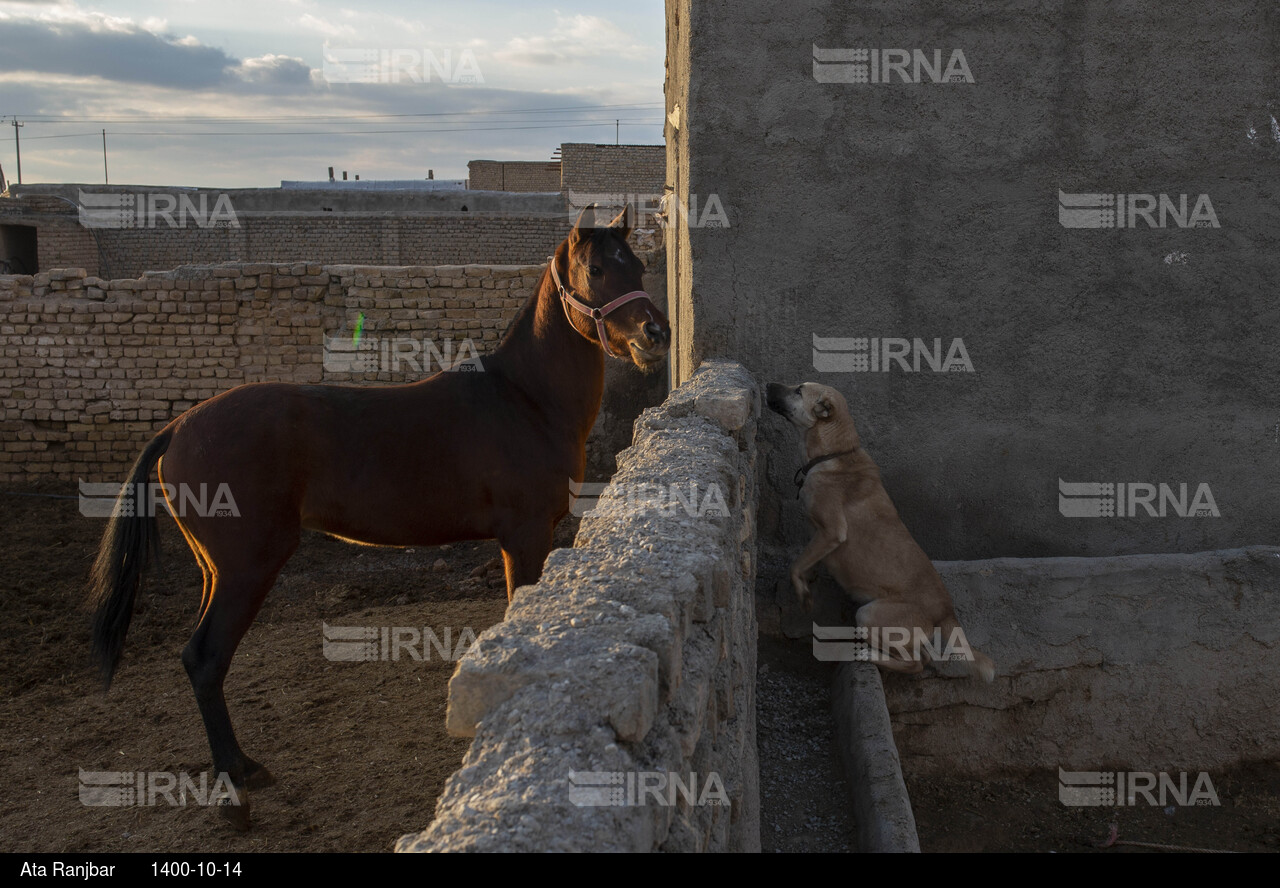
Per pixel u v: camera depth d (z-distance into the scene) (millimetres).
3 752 4672
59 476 10133
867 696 4418
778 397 4879
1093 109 5254
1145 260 5379
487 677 1504
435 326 10227
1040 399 5465
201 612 4430
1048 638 5129
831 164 5238
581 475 4777
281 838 3855
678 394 3914
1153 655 5148
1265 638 5176
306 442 4227
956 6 5156
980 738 5141
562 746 1339
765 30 5145
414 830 3908
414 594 7164
